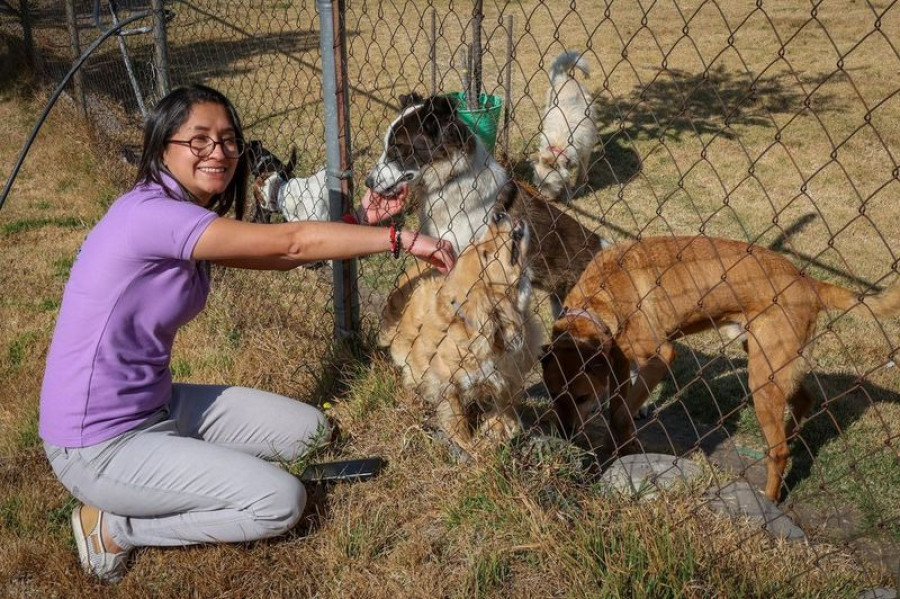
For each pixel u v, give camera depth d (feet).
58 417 8.41
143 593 8.39
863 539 9.73
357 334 12.58
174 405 9.66
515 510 8.69
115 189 23.08
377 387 11.37
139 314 8.41
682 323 12.09
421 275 11.88
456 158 14.49
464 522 8.92
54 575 8.75
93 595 8.48
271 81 34.63
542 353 11.86
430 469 9.91
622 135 30.50
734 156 28.12
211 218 8.05
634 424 13.38
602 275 12.44
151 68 26.53
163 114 8.39
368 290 17.20
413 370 11.05
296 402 10.44
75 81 28.78
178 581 8.60
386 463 10.20
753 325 11.57
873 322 16.79
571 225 15.67
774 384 11.40
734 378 14.99
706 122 32.12
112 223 8.27
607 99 35.53
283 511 8.58
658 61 41.75
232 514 8.55
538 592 7.90
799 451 12.98
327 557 8.73
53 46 38.01
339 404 11.41
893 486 11.85
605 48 44.47
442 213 15.19
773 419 11.48
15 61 35.01
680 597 7.19
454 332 10.36
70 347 8.34
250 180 22.09
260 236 8.04
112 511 8.61
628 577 7.48
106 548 8.75
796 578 7.63
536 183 22.95
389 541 9.01
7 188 14.92
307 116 29.96
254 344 13.47
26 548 9.02
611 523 8.16
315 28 46.55
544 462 9.44
